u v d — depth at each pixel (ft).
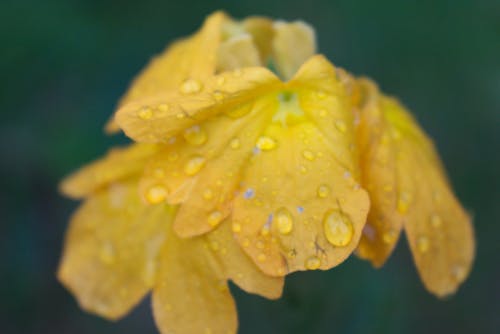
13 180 0.84
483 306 0.85
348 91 0.53
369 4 0.79
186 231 0.51
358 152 0.53
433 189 0.55
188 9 0.81
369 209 0.52
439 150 0.84
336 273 0.65
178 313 0.54
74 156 0.77
